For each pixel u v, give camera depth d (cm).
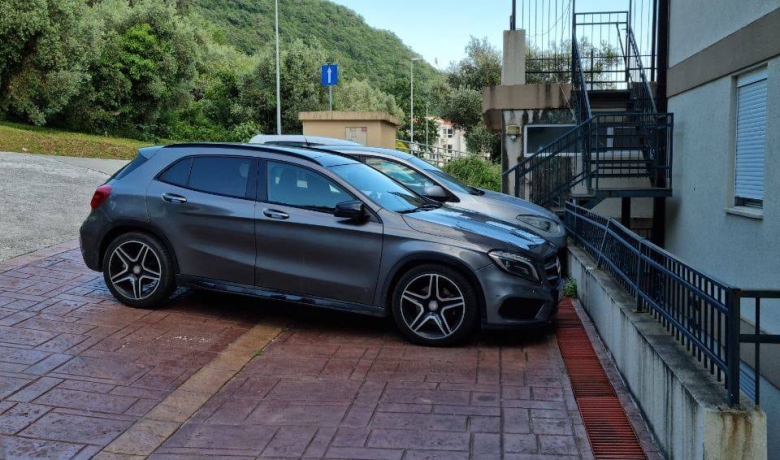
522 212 865
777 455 613
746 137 789
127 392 471
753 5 743
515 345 602
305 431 426
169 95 3534
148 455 391
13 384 468
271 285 615
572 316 698
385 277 590
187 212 632
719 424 331
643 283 520
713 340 379
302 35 10681
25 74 2567
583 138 1113
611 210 1259
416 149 4134
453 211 674
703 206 907
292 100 4359
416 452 398
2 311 616
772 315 677
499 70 4100
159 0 3697
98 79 3198
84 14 2875
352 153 910
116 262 657
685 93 984
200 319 640
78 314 627
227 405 466
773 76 695
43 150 2047
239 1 10425
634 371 478
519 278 579
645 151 1112
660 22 1072
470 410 459
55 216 1052
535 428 432
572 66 1292
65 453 385
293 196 619
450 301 584
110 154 2280
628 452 405
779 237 677
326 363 549
